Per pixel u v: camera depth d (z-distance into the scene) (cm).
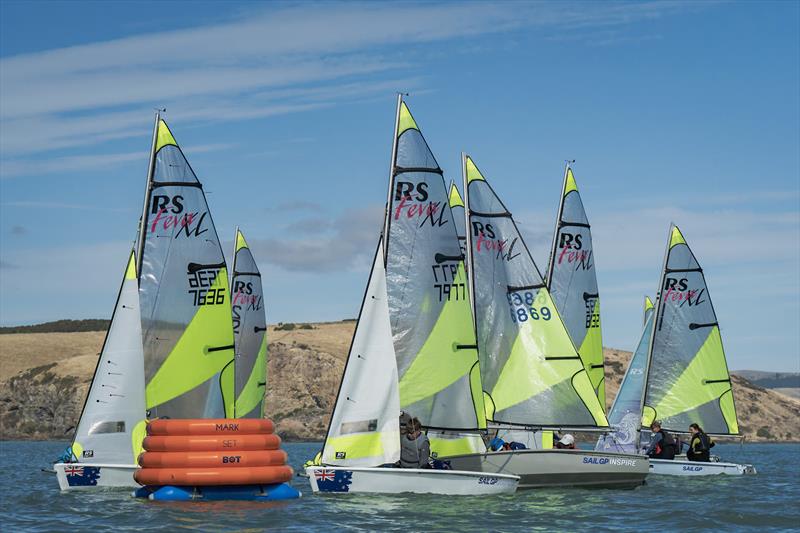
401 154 2916
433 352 2877
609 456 3028
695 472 3909
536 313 3222
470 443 2898
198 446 2414
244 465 2433
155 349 3070
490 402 3166
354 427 2656
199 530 2050
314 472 2619
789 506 2714
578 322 3709
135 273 2983
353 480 2619
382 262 2711
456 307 2912
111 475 2902
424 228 2911
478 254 3206
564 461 2950
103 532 2027
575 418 3200
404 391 2855
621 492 3042
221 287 3161
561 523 2280
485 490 2666
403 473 2614
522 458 2903
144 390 2956
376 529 2108
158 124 3131
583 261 3741
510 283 3222
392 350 2678
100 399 2920
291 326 13262
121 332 2948
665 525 2288
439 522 2228
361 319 2688
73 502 2566
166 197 3112
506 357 3188
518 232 3253
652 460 3931
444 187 2950
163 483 2425
